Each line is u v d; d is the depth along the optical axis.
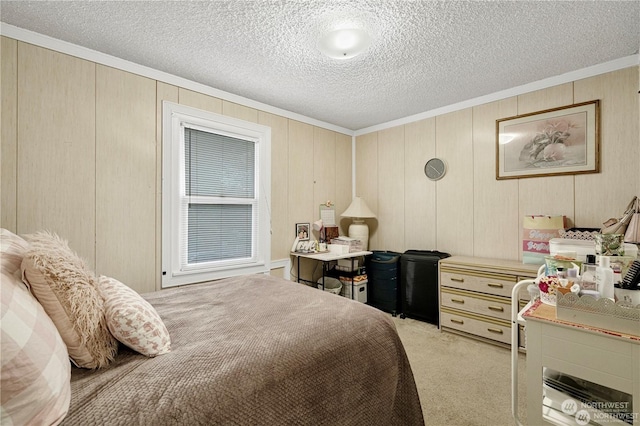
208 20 1.86
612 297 1.10
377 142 4.09
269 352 1.09
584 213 2.50
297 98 3.14
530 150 2.78
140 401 0.81
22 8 1.74
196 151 2.81
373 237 4.14
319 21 1.87
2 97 1.88
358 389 1.22
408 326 3.12
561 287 1.17
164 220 2.55
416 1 1.68
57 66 2.06
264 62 2.39
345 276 3.63
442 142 3.42
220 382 0.91
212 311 1.55
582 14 1.79
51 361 0.73
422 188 3.61
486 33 1.99
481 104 3.10
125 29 1.96
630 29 1.94
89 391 0.84
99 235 2.23
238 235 3.12
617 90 2.35
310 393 1.07
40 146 2.00
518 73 2.58
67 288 0.93
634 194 2.28
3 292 0.72
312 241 3.69
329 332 1.29
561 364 1.07
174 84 2.62
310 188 3.78
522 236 2.84
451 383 2.03
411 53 2.24
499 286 2.59
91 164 2.20
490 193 3.05
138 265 2.41
